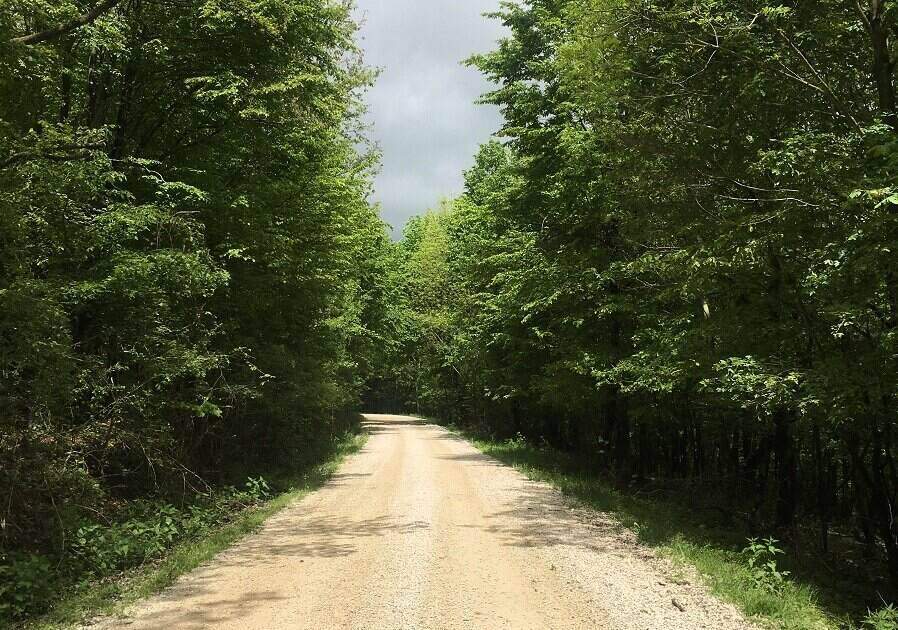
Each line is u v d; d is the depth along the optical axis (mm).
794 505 12406
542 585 7262
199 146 14352
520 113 20062
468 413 48438
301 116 14234
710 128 10023
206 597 6770
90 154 9758
